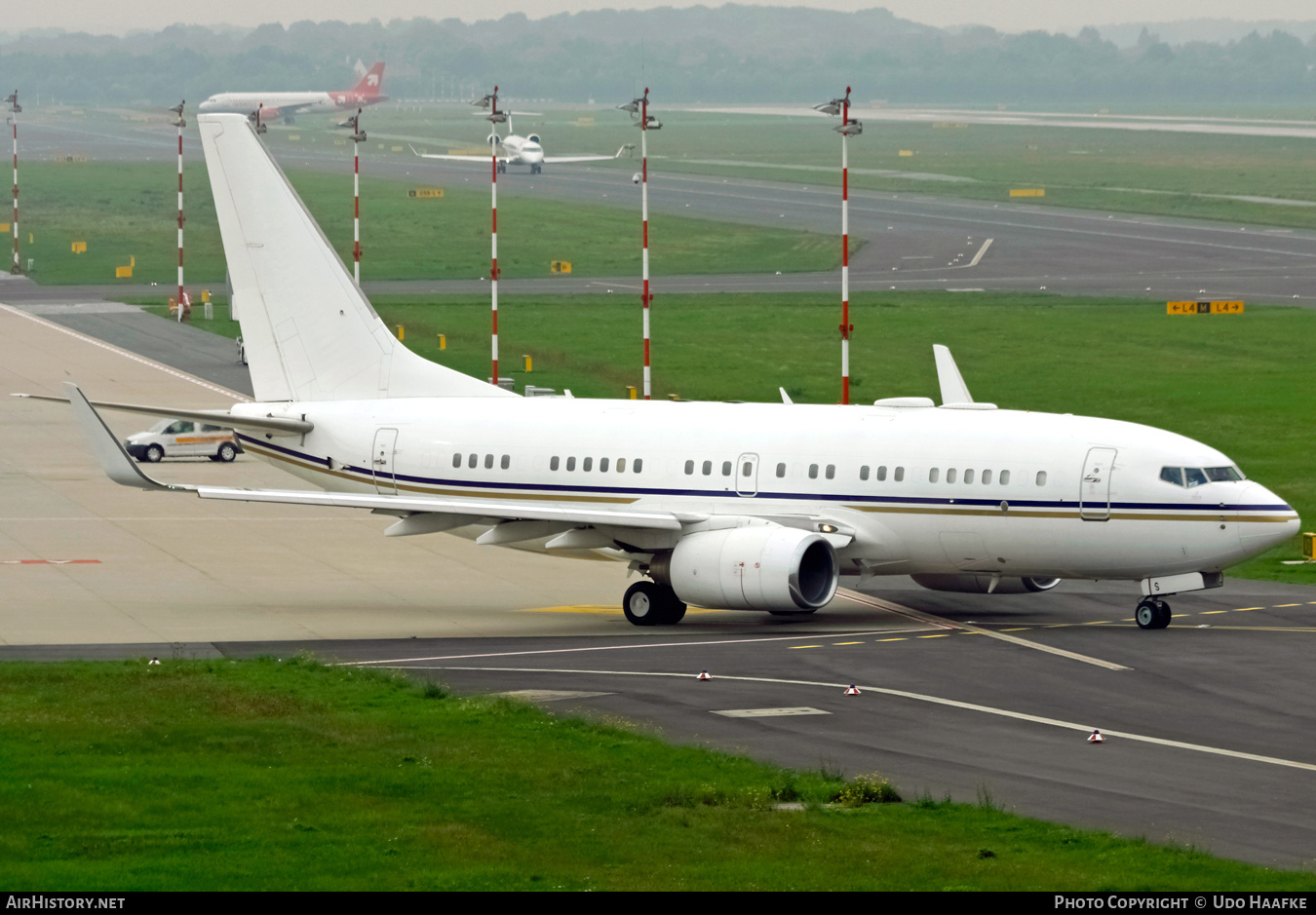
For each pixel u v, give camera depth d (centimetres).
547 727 13225
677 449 19938
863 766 12338
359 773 11594
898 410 19750
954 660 16625
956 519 18712
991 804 11075
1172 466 18038
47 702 13900
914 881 9206
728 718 13988
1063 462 18362
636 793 11138
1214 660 16562
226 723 13150
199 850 9656
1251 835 10431
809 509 19250
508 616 19662
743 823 10369
